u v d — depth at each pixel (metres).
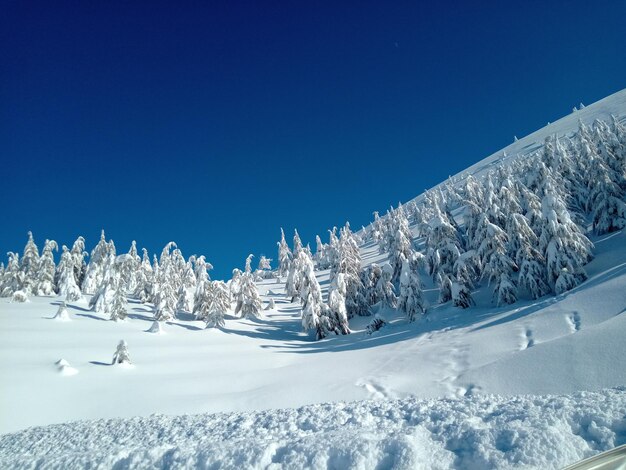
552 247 24.58
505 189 28.41
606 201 30.41
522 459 4.53
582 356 11.91
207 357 29.30
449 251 33.75
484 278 33.47
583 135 40.97
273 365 26.86
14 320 35.84
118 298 40.44
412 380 16.28
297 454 5.58
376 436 5.83
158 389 21.00
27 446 9.68
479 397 8.09
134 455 6.49
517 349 16.83
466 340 20.39
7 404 18.58
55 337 31.80
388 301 38.62
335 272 43.06
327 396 16.39
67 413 18.22
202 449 6.23
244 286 48.84
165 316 41.78
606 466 3.98
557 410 5.86
